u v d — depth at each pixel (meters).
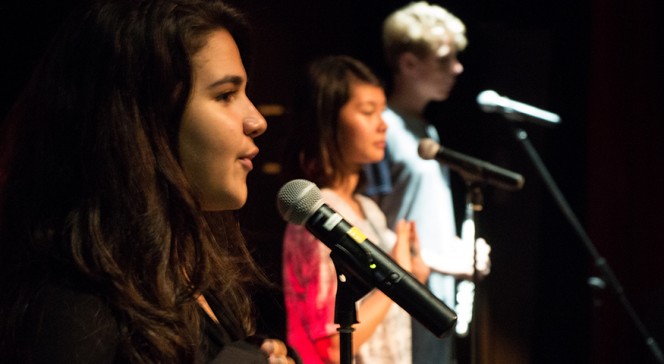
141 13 1.35
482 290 3.62
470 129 4.70
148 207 1.30
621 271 4.85
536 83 4.80
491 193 4.67
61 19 2.87
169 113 1.34
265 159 4.18
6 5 2.81
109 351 1.21
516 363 4.71
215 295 1.53
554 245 4.82
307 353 2.45
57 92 1.35
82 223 1.28
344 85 2.72
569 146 4.86
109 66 1.33
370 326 2.45
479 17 4.71
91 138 1.32
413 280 1.44
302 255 2.47
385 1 4.54
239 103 1.40
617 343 4.78
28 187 1.34
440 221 3.45
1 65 2.82
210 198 1.39
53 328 1.18
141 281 1.28
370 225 2.80
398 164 3.49
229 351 1.33
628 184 4.85
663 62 4.85
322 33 4.46
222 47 1.39
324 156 2.71
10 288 1.27
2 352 1.23
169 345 1.25
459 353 4.43
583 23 4.82
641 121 4.85
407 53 3.68
